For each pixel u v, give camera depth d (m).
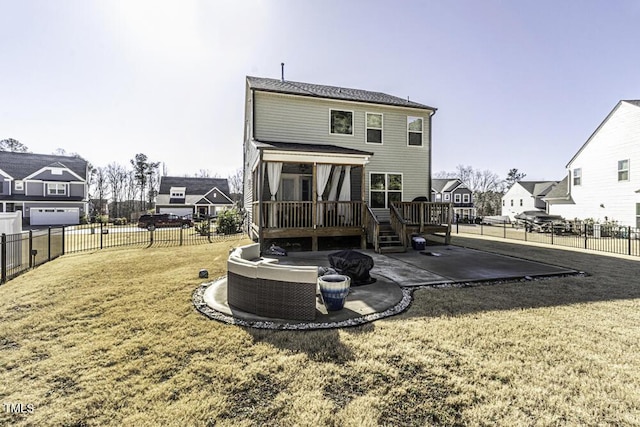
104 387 2.69
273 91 11.78
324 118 12.63
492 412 2.34
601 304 4.96
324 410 2.36
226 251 10.95
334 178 11.89
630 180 17.36
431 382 2.73
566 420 2.25
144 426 2.20
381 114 13.41
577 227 19.31
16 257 7.56
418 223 11.63
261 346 3.47
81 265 8.38
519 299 5.23
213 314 4.51
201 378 2.82
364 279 6.27
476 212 51.66
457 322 4.16
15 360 3.20
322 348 3.40
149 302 5.07
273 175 10.39
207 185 45.66
